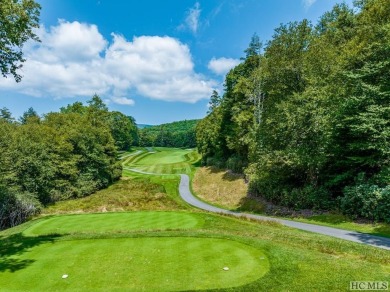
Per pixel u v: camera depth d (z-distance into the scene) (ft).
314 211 76.13
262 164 93.25
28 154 107.14
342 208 67.31
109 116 253.03
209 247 35.55
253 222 63.31
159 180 167.94
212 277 26.40
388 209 55.77
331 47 86.94
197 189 148.05
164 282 25.36
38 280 26.55
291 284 24.91
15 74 46.21
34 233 49.11
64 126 140.97
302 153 78.43
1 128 114.52
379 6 77.87
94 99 191.52
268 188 99.91
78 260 31.63
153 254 33.04
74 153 137.39
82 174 135.13
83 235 42.70
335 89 76.64
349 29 103.91
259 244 35.88
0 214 80.59
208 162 200.03
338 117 70.23
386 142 58.39
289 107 83.25
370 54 69.36
